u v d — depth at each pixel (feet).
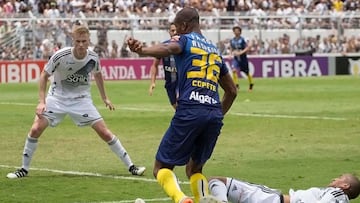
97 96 108.58
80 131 69.41
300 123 74.54
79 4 165.68
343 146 59.93
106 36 147.02
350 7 184.44
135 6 170.30
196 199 34.04
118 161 53.57
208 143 34.65
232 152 56.95
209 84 34.22
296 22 157.89
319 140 63.26
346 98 102.12
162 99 103.14
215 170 49.42
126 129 71.41
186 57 34.09
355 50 159.53
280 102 97.19
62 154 56.70
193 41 34.27
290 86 125.18
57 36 144.25
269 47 155.84
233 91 36.11
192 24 34.94
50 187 44.16
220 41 153.69
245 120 77.20
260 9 174.81
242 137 65.10
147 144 61.93
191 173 35.32
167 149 34.06
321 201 32.09
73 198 41.11
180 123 33.83
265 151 57.47
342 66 154.92
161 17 150.30
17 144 62.13
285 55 152.25
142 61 143.84
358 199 39.81
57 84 47.34
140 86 126.41
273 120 77.15
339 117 79.46
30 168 50.62
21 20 142.82
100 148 59.52
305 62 153.17
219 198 32.94
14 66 138.31
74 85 47.34
